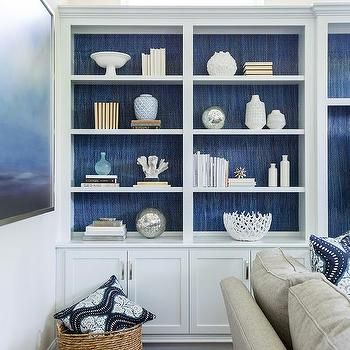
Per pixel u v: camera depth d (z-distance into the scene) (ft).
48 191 8.54
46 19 8.28
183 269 10.70
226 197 12.16
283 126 11.56
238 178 11.77
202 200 12.17
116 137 12.15
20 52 6.62
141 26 11.27
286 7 10.86
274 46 12.11
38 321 9.09
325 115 11.00
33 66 7.38
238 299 5.67
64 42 11.03
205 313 10.68
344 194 12.14
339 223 12.14
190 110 11.07
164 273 10.69
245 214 12.13
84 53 12.07
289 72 12.10
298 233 12.02
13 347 7.48
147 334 10.68
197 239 11.62
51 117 8.79
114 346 8.81
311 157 11.13
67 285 10.62
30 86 7.22
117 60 11.23
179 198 12.11
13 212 6.35
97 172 11.58
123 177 12.14
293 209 12.15
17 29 6.45
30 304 8.52
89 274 10.66
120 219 12.12
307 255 10.75
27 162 7.07
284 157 11.66
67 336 8.71
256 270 6.37
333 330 3.51
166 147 12.14
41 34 7.89
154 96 12.10
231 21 11.06
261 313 5.10
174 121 12.10
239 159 12.19
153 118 11.48
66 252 10.64
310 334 3.74
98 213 12.12
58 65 10.94
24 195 6.89
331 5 10.77
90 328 8.91
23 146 6.84
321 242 7.38
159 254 10.69
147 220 11.35
